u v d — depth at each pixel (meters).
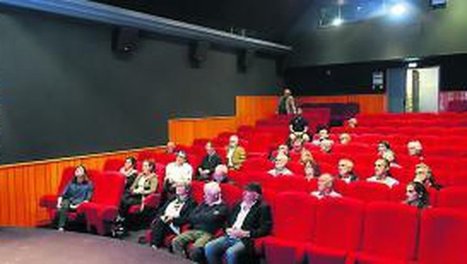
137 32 8.22
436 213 3.70
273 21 11.59
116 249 3.49
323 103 12.27
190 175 6.64
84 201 6.00
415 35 10.87
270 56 12.15
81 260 3.24
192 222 4.83
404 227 3.83
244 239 4.38
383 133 8.73
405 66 11.55
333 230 4.15
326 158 6.60
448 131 8.21
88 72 7.56
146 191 6.25
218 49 10.38
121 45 7.98
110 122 7.93
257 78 11.69
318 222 4.24
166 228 4.96
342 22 11.78
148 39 8.67
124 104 8.20
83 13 7.10
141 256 3.33
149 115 8.70
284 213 4.46
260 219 4.49
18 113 6.51
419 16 10.81
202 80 9.97
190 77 9.66
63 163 7.11
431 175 5.04
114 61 8.02
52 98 6.99
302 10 12.10
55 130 7.02
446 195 4.36
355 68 12.09
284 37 12.51
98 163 7.68
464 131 8.13
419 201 4.31
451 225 3.63
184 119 9.48
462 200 4.31
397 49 11.09
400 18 11.04
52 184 6.93
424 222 3.75
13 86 6.45
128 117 8.27
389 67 11.70
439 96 11.24
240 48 10.88
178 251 4.64
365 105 12.01
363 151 7.05
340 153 6.87
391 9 11.14
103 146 7.80
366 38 11.49
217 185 4.83
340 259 3.86
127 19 7.80
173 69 9.25
